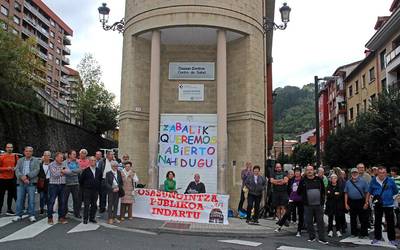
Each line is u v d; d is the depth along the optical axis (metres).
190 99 18.91
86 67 56.69
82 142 46.03
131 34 18.75
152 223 12.33
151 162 17.31
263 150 19.22
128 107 18.42
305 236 11.87
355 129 31.17
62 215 11.32
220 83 17.70
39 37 82.69
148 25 18.06
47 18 86.06
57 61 90.44
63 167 11.38
